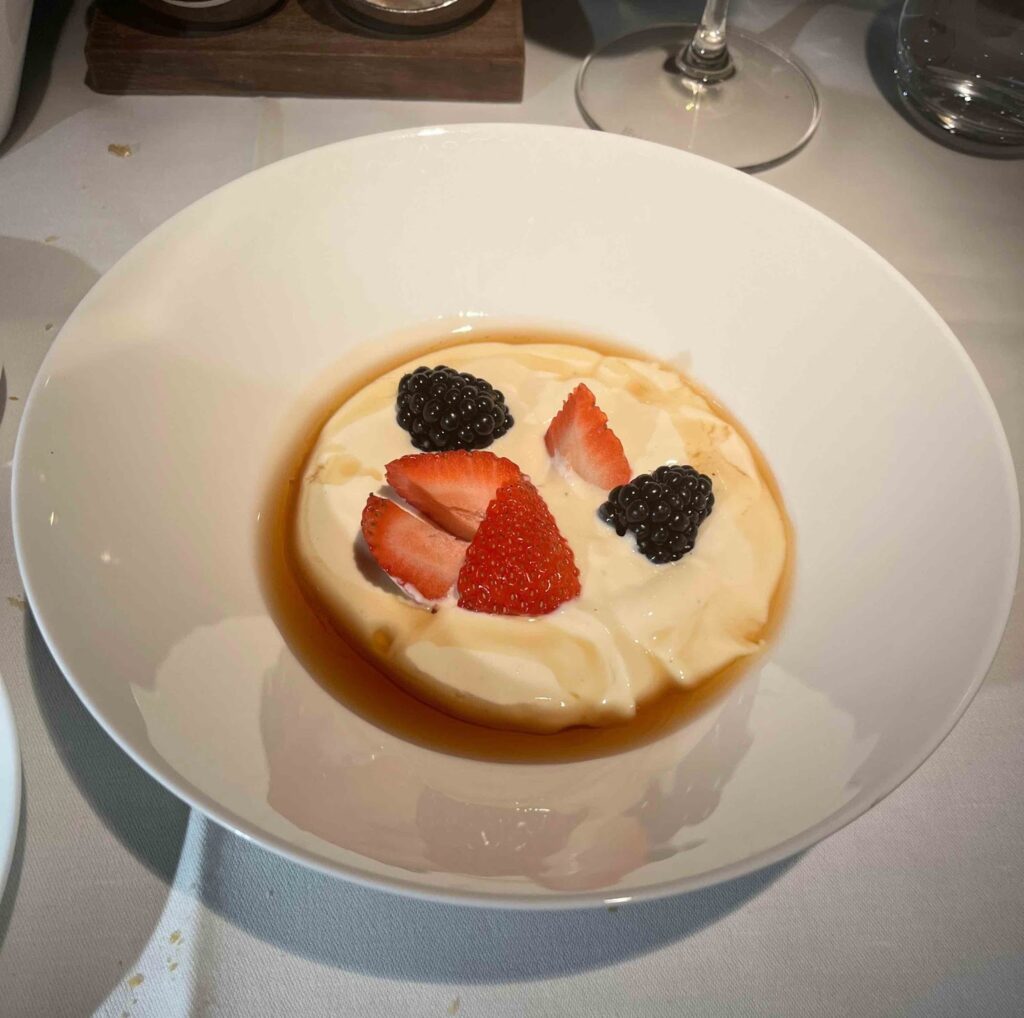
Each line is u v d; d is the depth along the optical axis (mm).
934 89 363
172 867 208
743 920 210
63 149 333
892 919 212
